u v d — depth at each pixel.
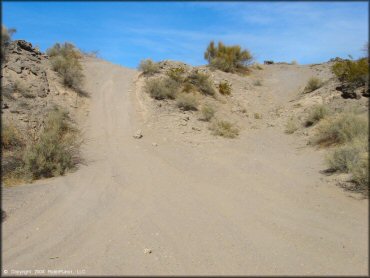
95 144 13.03
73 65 19.92
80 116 15.76
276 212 6.82
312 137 12.62
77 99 17.19
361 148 8.79
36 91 15.40
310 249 5.39
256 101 20.95
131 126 15.20
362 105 13.77
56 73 18.36
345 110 13.11
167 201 7.61
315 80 19.66
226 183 8.79
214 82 21.61
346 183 8.02
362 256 5.13
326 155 9.84
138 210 7.17
